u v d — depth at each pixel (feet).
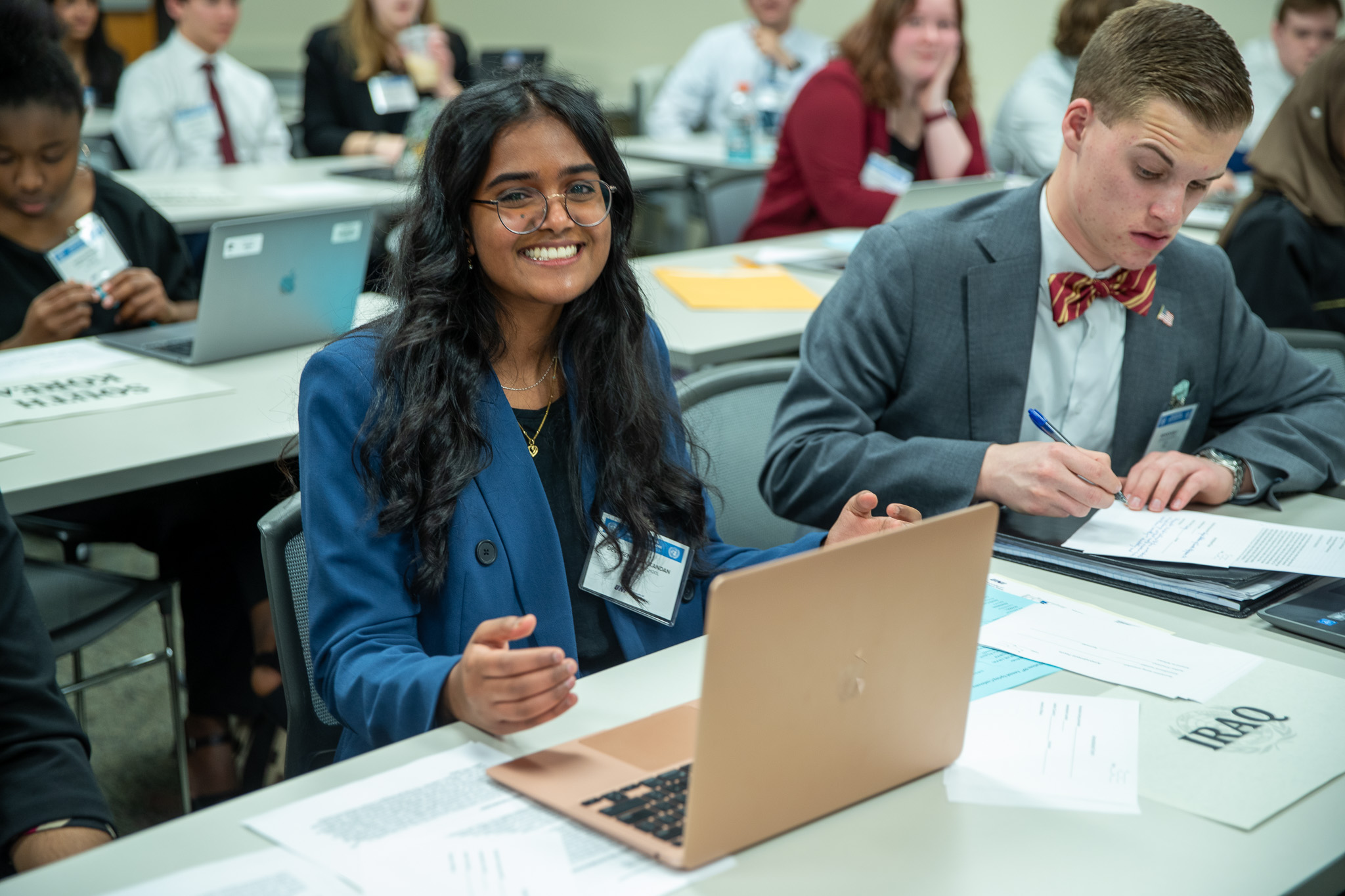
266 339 7.15
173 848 2.63
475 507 3.89
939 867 2.61
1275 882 2.59
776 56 18.43
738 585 2.34
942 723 2.96
